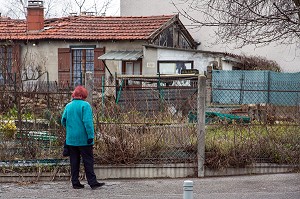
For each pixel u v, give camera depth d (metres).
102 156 9.83
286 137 10.50
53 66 24.05
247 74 22.86
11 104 10.27
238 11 10.66
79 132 8.95
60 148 9.84
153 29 23.86
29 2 24.80
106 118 10.13
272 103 11.71
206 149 10.04
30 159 9.75
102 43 23.58
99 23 25.11
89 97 10.02
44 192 8.84
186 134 10.04
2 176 9.66
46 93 10.03
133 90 11.23
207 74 20.41
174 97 11.38
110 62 23.39
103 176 9.85
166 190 8.97
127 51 23.36
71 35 23.86
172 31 25.83
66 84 16.53
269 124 10.45
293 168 10.41
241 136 10.23
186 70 22.03
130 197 8.51
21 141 9.83
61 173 9.77
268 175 10.15
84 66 23.84
